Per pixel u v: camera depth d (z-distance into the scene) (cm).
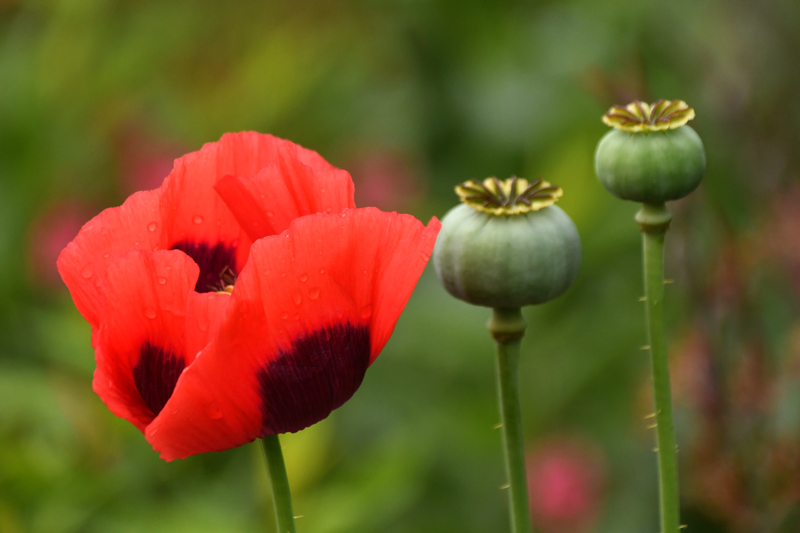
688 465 117
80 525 120
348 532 120
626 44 177
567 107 193
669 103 81
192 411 77
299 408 78
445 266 80
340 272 78
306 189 80
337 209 80
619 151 81
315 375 78
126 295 78
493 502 148
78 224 186
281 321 78
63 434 129
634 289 161
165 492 132
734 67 156
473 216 80
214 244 82
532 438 152
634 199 81
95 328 80
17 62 203
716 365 110
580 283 153
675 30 178
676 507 81
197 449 78
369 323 79
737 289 110
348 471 125
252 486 131
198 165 81
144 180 204
